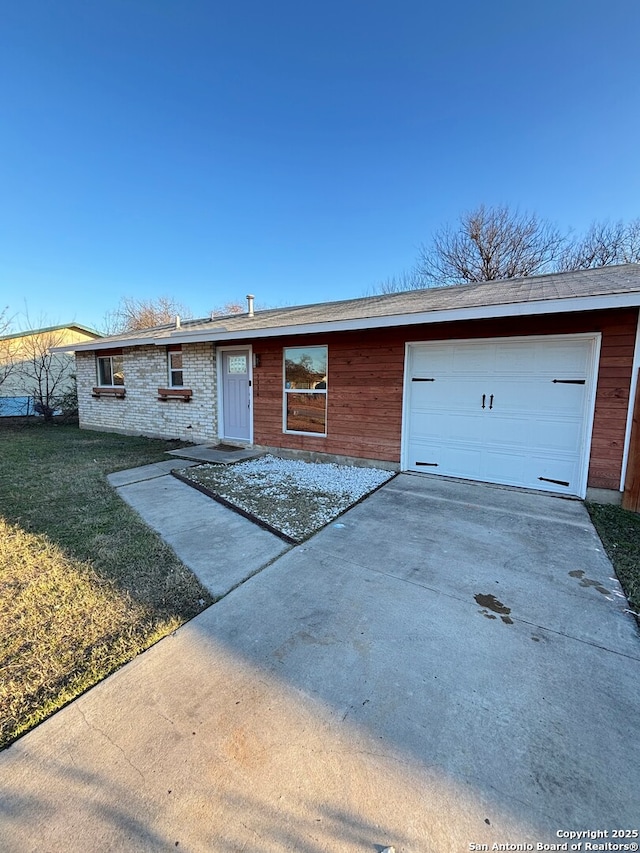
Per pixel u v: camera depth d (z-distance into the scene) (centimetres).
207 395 885
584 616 246
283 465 680
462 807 133
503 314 446
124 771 145
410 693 183
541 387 505
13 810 132
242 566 311
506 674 196
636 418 438
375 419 637
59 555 329
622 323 444
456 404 567
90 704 177
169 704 176
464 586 281
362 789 139
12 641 221
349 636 225
